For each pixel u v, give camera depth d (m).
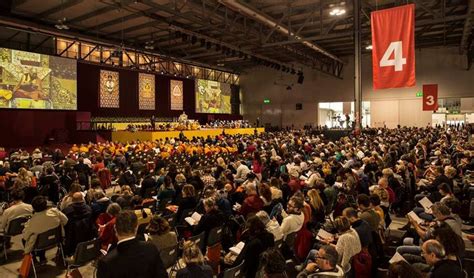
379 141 14.99
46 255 5.96
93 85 23.25
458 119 28.45
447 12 19.36
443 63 28.72
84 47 23.45
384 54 11.82
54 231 4.94
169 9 14.88
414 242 5.25
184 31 18.11
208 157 13.83
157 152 14.82
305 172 9.38
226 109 34.94
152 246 2.49
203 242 4.76
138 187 8.80
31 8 17.78
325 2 17.77
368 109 32.16
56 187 8.09
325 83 33.53
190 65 31.66
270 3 18.06
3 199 8.26
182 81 30.02
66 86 20.73
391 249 5.16
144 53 25.70
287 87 34.03
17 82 18.33
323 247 3.36
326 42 26.45
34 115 20.08
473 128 23.09
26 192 6.65
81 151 14.94
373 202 5.14
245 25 19.47
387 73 11.81
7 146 18.84
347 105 33.03
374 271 4.09
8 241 6.33
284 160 11.15
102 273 2.34
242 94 37.41
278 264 2.92
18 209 5.66
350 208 4.25
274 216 5.46
